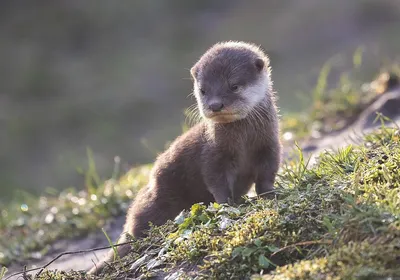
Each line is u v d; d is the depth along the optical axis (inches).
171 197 348.2
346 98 550.9
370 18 1185.4
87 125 1010.7
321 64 1041.5
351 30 1156.5
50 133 999.6
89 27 1298.0
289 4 1285.7
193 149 338.0
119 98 1066.1
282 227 253.8
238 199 343.0
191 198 347.6
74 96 1099.3
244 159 336.2
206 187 340.2
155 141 898.1
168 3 1344.7
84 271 295.0
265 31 1210.6
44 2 1355.8
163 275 264.8
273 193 314.2
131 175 527.8
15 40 1273.4
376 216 237.3
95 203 482.3
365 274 214.5
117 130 977.5
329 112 547.2
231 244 252.7
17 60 1205.1
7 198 828.0
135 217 351.3
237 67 335.3
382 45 1048.2
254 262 245.6
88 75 1157.7
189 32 1253.7
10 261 441.7
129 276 275.3
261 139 331.9
